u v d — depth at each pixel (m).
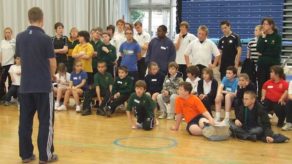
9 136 4.33
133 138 4.31
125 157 3.57
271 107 5.16
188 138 4.34
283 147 4.02
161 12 10.46
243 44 7.30
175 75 5.50
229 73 5.14
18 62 6.45
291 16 7.11
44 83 3.21
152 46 5.91
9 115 5.59
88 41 6.29
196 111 4.54
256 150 3.88
